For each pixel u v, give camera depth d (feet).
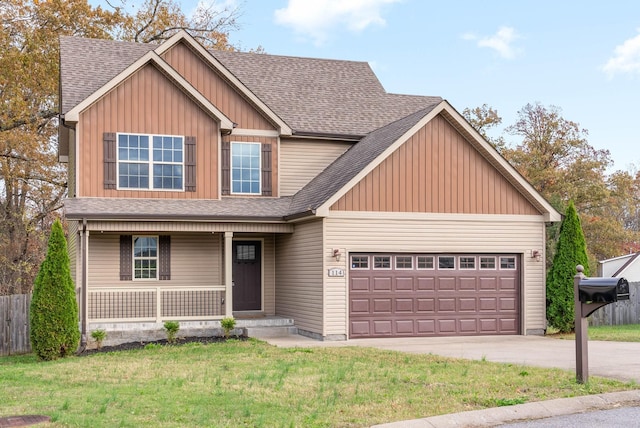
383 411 31.55
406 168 65.31
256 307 73.51
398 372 42.24
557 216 68.64
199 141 69.51
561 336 67.26
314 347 56.08
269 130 74.54
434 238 65.82
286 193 75.51
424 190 65.82
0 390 37.45
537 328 68.59
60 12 107.34
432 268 66.13
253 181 73.56
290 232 69.31
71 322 54.13
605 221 139.03
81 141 65.57
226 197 71.87
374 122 81.51
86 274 61.16
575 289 38.19
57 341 53.26
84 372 44.14
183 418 29.89
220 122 69.56
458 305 66.69
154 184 67.77
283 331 67.21
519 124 147.43
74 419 29.32
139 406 32.35
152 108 68.03
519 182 67.87
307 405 32.86
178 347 56.80
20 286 121.19
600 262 116.67
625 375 41.11
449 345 59.00
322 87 86.17
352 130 78.48
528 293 68.54
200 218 64.28
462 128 66.64
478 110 143.33
